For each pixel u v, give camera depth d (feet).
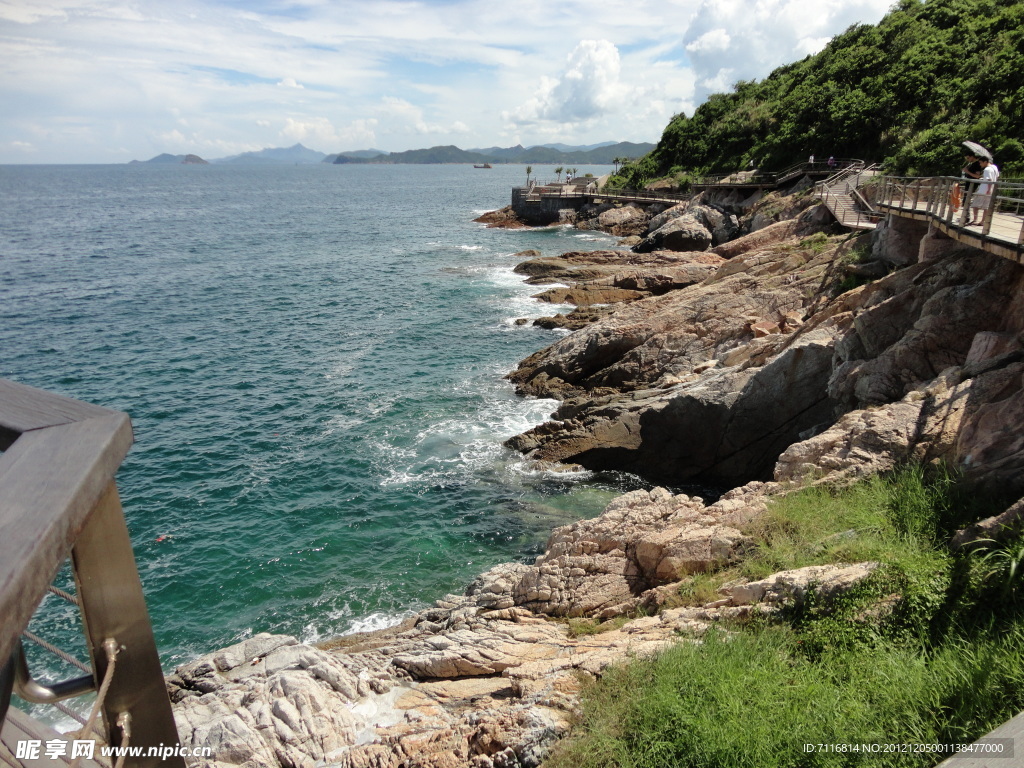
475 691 34.27
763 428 66.33
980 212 55.72
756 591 30.32
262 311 140.97
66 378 101.86
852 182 131.44
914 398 41.19
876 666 23.49
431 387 96.89
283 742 31.83
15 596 4.11
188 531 63.16
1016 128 105.19
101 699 6.33
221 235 260.01
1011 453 32.45
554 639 37.45
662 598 36.70
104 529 6.29
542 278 159.02
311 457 76.89
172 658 48.60
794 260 90.07
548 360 95.25
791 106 200.13
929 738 19.47
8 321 131.75
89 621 6.54
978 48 151.53
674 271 129.18
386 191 567.18
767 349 70.23
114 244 235.40
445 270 177.27
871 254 79.05
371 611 52.95
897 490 34.91
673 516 43.47
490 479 71.72
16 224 299.17
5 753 6.89
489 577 50.52
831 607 27.32
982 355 41.93
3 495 4.89
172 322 132.77
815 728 21.15
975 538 27.35
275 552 60.13
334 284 165.58
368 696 36.22
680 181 227.61
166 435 82.79
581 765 23.56
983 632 22.67
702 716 22.67
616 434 72.74
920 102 152.76
